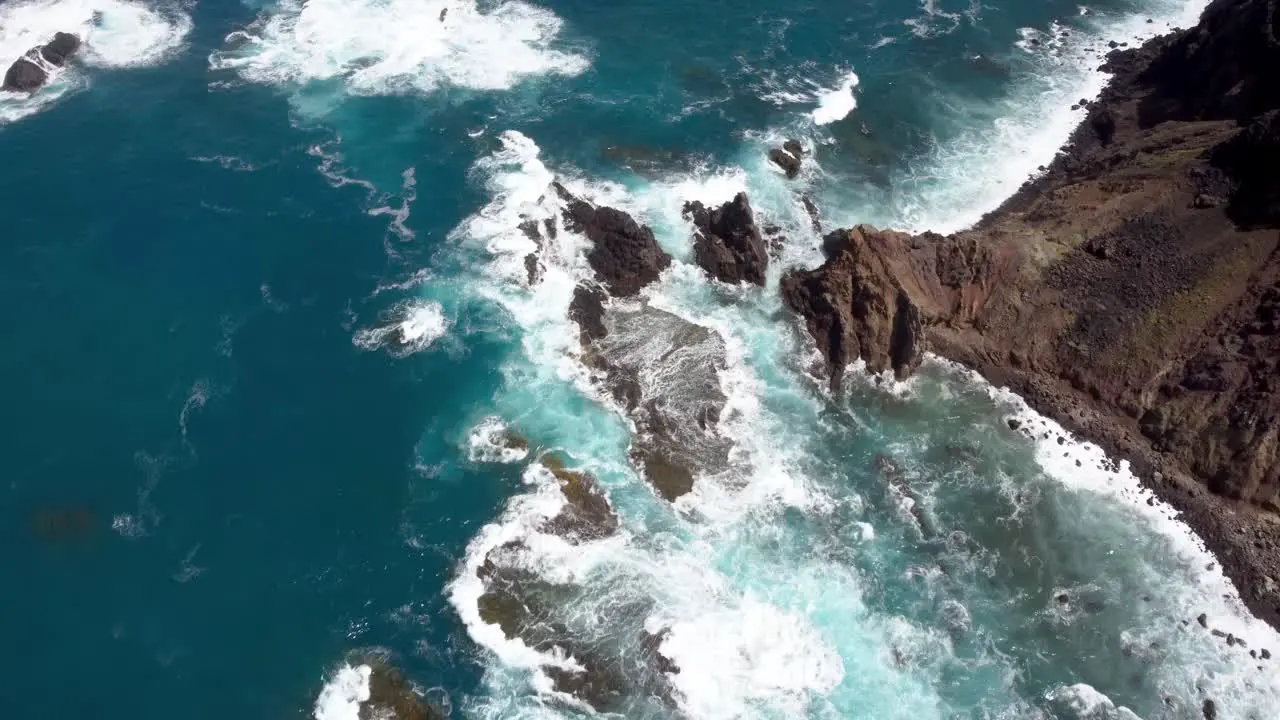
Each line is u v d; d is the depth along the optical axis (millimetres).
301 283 71312
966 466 61281
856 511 58844
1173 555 56594
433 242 75125
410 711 48531
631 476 59812
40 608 52062
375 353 66625
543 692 49469
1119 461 61188
